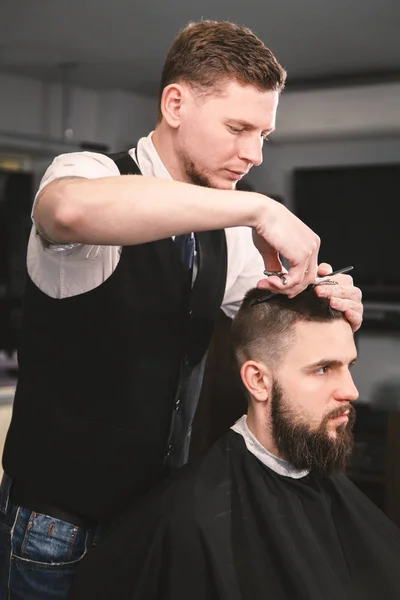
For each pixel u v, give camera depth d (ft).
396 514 8.74
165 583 3.90
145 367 4.22
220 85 3.80
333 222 10.38
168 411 4.35
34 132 10.77
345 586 4.15
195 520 3.93
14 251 10.59
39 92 10.75
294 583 3.87
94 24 10.10
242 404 8.06
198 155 3.96
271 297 4.11
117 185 3.29
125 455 4.23
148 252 4.18
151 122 10.24
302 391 4.04
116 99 10.42
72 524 4.24
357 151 10.04
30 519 4.25
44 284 4.14
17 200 10.69
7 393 7.82
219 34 3.85
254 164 3.97
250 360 4.17
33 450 4.27
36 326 4.26
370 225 10.17
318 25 9.66
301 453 4.05
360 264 10.29
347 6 9.50
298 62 9.91
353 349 4.10
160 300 4.24
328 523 4.23
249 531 4.02
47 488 4.24
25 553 4.23
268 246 3.72
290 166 10.41
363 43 9.60
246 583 3.89
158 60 9.99
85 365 4.17
